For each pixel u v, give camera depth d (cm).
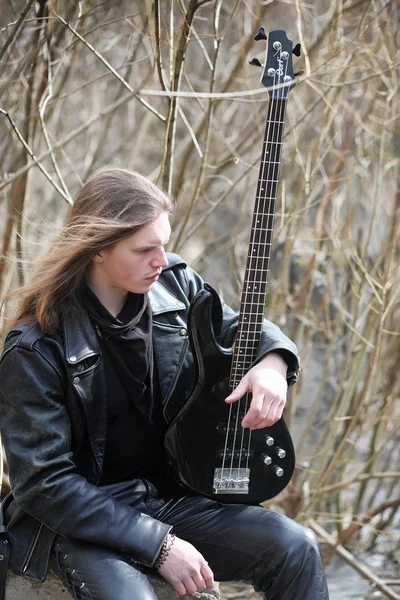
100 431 189
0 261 308
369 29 339
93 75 443
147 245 182
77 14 297
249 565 192
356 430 420
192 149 316
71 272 185
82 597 178
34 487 179
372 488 407
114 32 426
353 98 368
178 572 177
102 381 189
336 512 378
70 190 465
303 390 400
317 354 401
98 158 437
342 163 371
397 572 350
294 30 395
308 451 394
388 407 377
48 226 199
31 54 286
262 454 204
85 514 178
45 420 181
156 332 201
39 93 297
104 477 198
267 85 204
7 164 360
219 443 202
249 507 199
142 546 177
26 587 195
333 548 327
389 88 318
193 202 296
